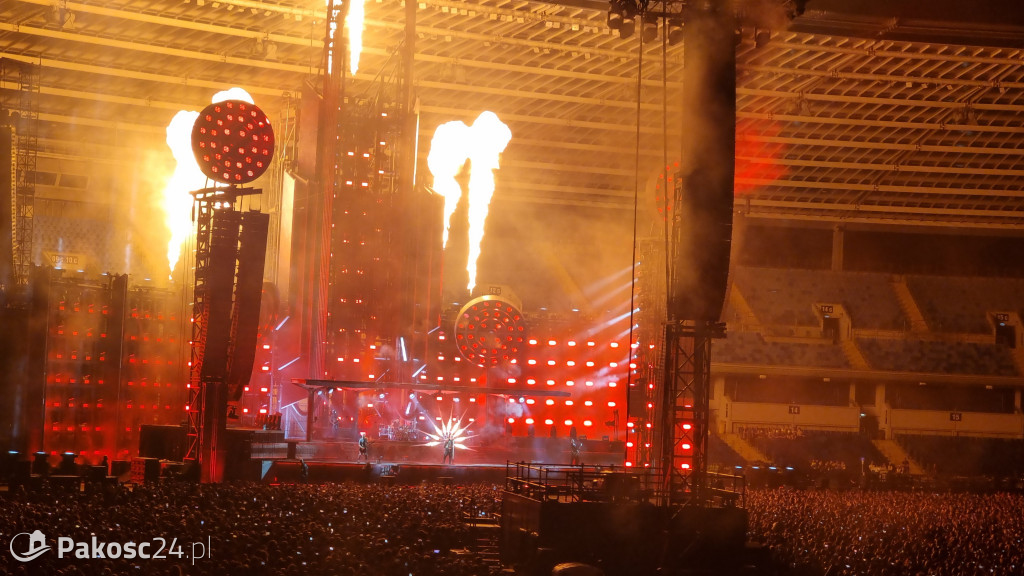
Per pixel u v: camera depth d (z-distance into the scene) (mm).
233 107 42406
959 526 36000
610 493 30266
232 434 43250
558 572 26047
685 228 31422
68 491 36469
